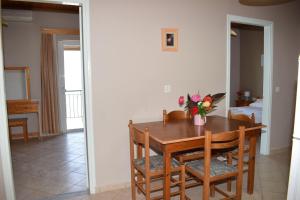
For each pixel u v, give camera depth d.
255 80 6.05
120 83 2.85
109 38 2.75
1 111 2.38
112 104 2.83
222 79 3.50
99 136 2.79
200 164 2.38
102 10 2.69
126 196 2.72
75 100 7.07
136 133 2.34
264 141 4.04
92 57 2.69
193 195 2.72
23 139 5.23
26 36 5.25
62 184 3.04
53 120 5.55
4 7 4.86
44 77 5.40
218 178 2.23
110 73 2.79
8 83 5.18
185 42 3.19
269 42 3.89
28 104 5.00
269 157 3.91
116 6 2.75
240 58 6.53
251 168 2.71
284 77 4.11
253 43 6.06
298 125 1.76
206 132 2.10
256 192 2.77
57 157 4.04
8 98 5.20
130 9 2.83
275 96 4.04
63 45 5.67
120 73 2.84
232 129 2.50
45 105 5.46
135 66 2.91
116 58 2.80
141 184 2.60
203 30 3.30
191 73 3.27
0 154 2.39
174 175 2.91
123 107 2.88
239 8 3.54
